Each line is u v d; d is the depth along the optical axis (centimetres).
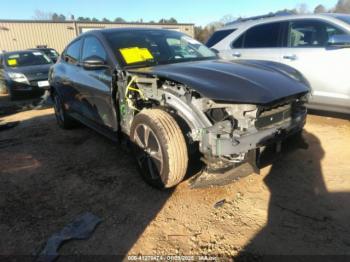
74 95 446
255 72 290
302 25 479
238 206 261
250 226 235
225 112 251
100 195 295
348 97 423
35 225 253
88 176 338
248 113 244
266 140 256
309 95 310
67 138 484
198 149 282
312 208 252
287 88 266
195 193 285
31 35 2220
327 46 441
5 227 253
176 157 265
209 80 259
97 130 409
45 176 345
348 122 455
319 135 411
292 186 287
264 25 530
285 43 494
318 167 321
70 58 473
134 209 267
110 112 351
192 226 240
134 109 313
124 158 382
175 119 275
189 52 386
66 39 2358
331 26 443
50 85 543
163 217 253
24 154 423
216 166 252
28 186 324
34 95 904
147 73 288
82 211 270
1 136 522
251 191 282
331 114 500
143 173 306
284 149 299
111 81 333
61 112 529
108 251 219
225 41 586
